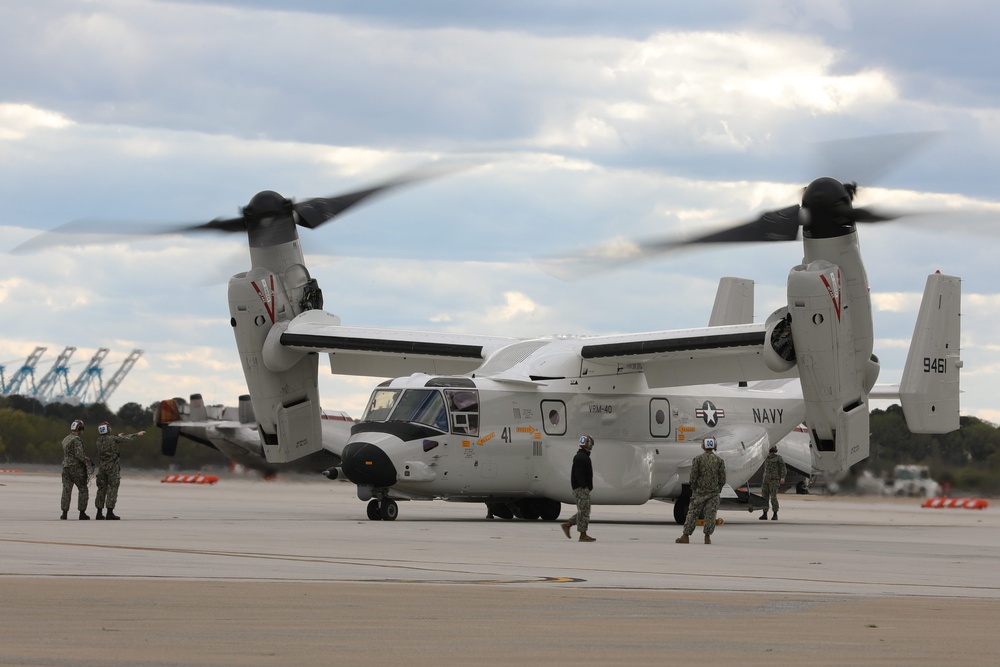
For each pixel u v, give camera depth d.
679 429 69.94
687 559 38.56
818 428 58.16
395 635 20.27
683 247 56.59
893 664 18.31
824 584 30.98
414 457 60.28
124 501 80.62
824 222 55.19
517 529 55.34
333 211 64.69
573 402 65.50
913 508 106.06
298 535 46.47
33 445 165.50
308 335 64.56
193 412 122.56
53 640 18.88
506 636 20.39
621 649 19.25
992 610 25.70
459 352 67.44
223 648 18.56
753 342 60.88
